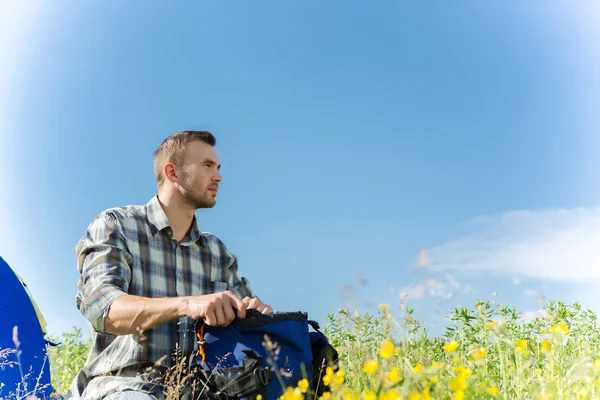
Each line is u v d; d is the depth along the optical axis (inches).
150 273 126.4
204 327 107.7
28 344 140.6
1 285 141.5
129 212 129.0
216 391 104.0
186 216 133.0
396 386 70.6
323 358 112.7
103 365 118.3
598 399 90.7
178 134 133.8
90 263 119.1
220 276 138.9
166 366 115.0
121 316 109.8
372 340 104.8
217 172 134.4
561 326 99.0
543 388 92.7
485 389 92.4
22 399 124.0
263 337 106.4
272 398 102.4
